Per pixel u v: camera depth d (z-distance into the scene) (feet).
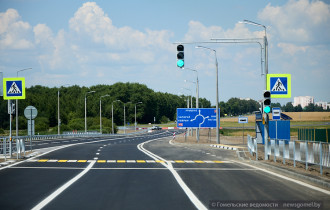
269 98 94.32
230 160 106.01
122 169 81.51
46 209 40.70
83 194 50.19
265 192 51.88
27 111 170.50
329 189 54.80
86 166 87.56
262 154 122.93
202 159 109.09
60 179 65.00
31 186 57.11
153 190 53.52
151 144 205.77
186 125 226.17
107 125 463.42
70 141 242.78
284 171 75.00
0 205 42.86
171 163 96.07
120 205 42.88
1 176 69.00
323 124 497.87
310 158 73.20
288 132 188.96
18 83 110.32
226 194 50.21
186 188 55.31
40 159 105.60
